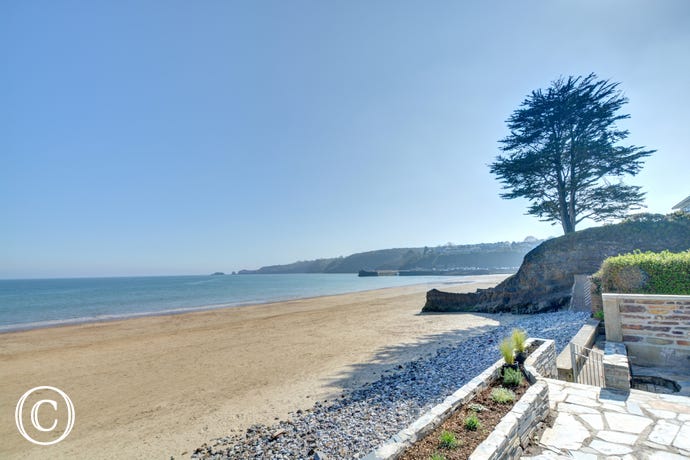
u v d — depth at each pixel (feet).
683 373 20.49
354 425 20.27
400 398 23.80
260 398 27.63
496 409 14.33
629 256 31.37
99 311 100.32
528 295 63.77
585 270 58.29
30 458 20.39
